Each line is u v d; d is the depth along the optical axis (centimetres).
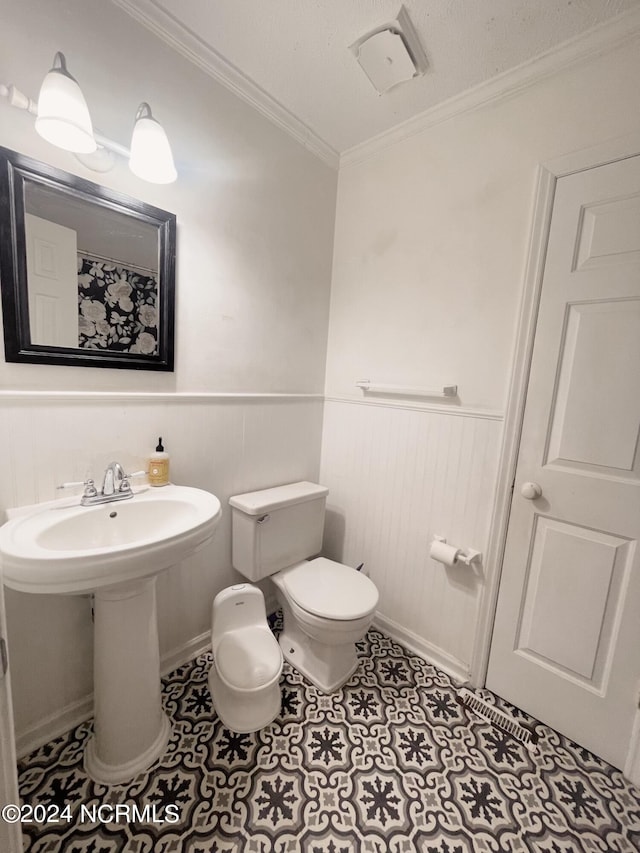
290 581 154
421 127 155
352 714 136
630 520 116
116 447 125
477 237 143
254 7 112
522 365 133
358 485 190
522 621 140
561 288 124
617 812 108
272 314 170
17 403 104
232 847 95
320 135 169
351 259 187
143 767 112
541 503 133
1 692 53
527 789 113
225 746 121
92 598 118
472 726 134
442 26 114
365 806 106
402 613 176
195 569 156
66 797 104
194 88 131
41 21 98
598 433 120
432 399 159
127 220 120
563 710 131
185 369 143
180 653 154
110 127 114
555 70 120
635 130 109
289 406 183
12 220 98
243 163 150
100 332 119
